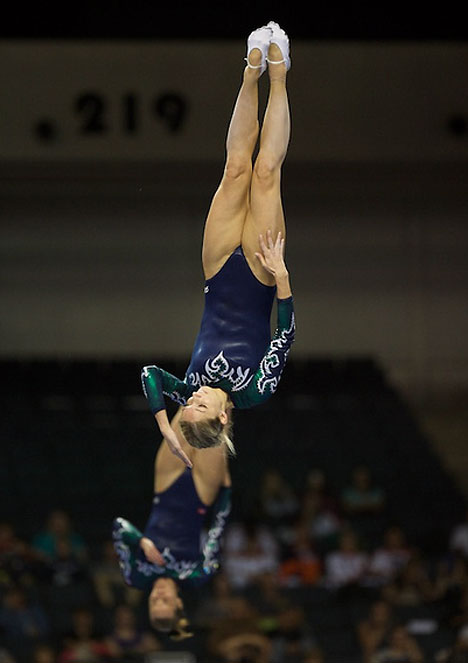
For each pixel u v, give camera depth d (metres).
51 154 20.84
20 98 20.72
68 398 21.48
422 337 24.09
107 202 23.64
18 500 17.98
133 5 21.41
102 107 20.80
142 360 22.41
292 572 16.02
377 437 20.78
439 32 21.69
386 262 24.12
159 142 20.92
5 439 19.59
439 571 16.19
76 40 20.84
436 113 21.36
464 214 24.30
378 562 16.41
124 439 20.02
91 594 14.96
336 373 22.58
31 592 14.68
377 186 23.30
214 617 14.16
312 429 20.78
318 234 24.02
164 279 23.78
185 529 8.45
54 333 23.45
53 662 13.12
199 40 21.16
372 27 21.66
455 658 13.02
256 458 19.62
